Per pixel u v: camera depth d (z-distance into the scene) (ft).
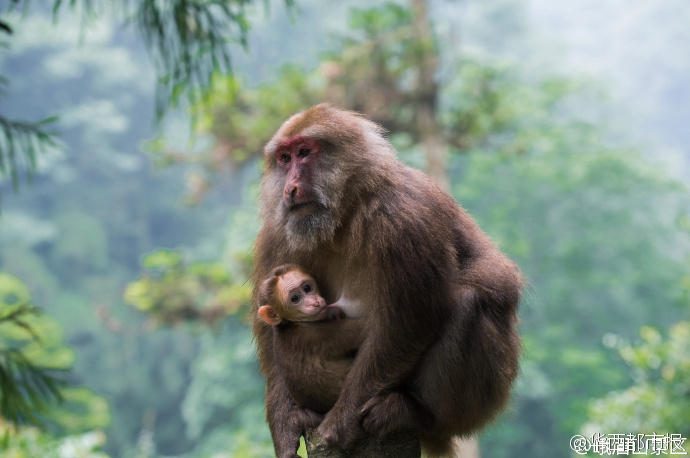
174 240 178.09
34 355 68.59
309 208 16.44
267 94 56.95
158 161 63.31
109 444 135.74
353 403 15.46
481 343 16.55
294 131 16.85
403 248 15.56
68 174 167.43
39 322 68.33
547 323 119.34
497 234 116.06
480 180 122.21
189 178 68.54
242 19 21.83
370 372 15.55
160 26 21.40
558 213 124.57
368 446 15.58
